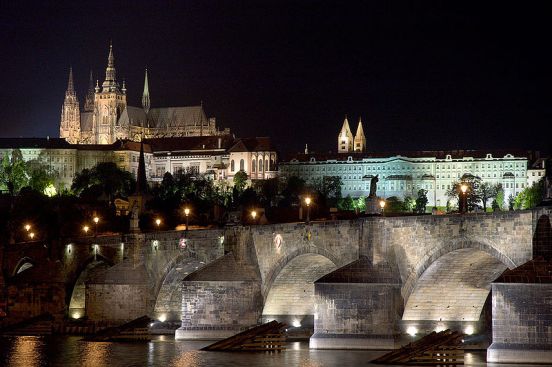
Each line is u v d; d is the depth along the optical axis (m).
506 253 191.12
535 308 171.75
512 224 190.25
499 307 173.12
